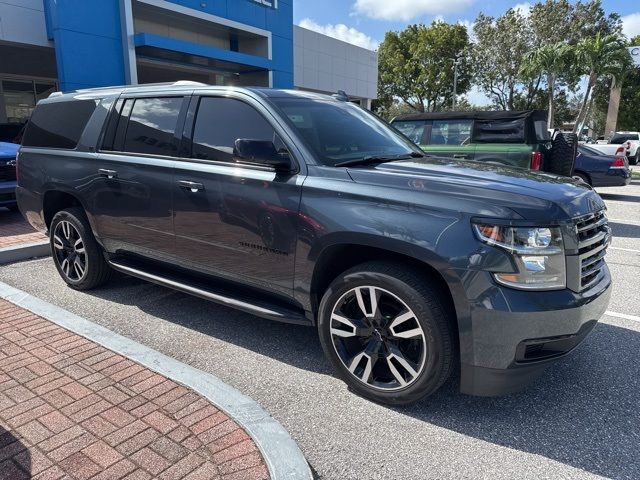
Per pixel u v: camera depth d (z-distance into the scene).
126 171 4.18
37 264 5.94
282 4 21.91
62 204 5.18
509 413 3.00
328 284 3.34
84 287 4.93
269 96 3.65
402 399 2.95
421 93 50.69
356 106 4.46
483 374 2.72
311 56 26.67
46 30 14.32
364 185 3.00
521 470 2.50
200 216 3.71
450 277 2.65
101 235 4.55
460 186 2.84
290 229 3.21
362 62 31.06
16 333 3.81
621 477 2.46
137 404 2.87
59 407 2.83
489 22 44.22
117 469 2.34
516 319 2.58
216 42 20.72
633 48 26.61
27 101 21.42
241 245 3.51
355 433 2.79
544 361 2.74
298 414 2.96
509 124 8.20
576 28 40.19
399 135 4.42
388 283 2.85
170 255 4.05
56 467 2.35
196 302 4.73
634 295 5.20
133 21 15.32
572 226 2.72
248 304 3.56
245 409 2.80
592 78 27.59
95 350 3.53
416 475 2.46
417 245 2.72
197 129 3.84
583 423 2.90
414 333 2.83
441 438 2.76
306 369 3.51
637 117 43.34
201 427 2.66
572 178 3.54
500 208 2.65
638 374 3.47
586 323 2.80
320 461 2.56
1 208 9.09
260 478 2.28
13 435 2.58
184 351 3.75
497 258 2.59
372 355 3.01
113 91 4.59
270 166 3.36
